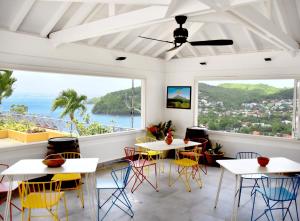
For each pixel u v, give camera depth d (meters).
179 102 7.10
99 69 5.62
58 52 4.88
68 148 4.54
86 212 3.60
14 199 3.99
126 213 3.59
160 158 5.93
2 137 6.78
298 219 3.42
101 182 3.62
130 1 2.82
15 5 3.93
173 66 7.19
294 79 5.48
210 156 5.95
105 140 5.86
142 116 6.86
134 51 6.43
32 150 4.60
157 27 5.77
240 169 3.29
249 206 3.85
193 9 2.85
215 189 4.51
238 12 3.08
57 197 3.03
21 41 4.37
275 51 5.61
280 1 4.38
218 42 3.63
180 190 4.46
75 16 4.57
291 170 3.26
